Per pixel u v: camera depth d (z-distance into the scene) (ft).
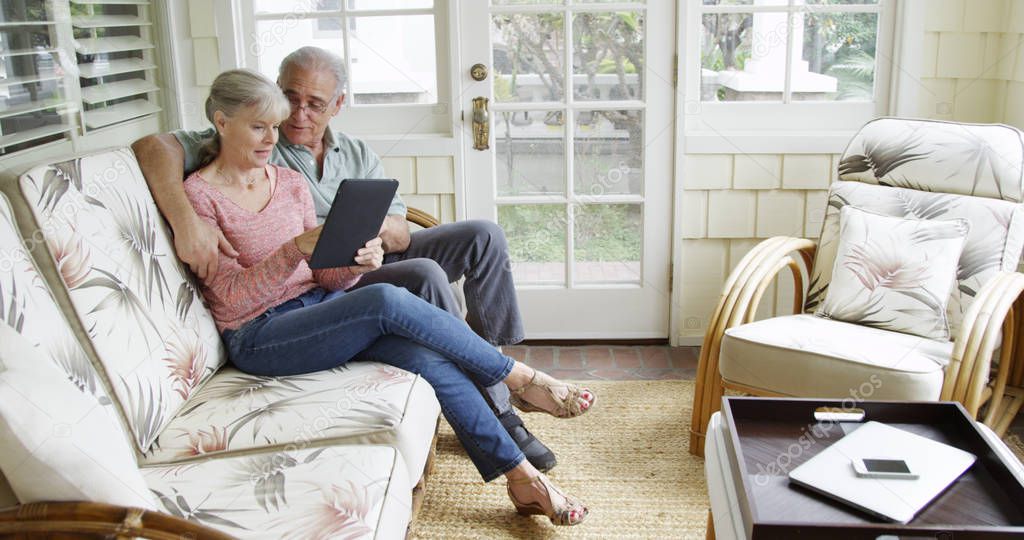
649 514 7.25
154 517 3.99
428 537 6.93
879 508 4.49
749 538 4.47
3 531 4.01
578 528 7.06
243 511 4.73
